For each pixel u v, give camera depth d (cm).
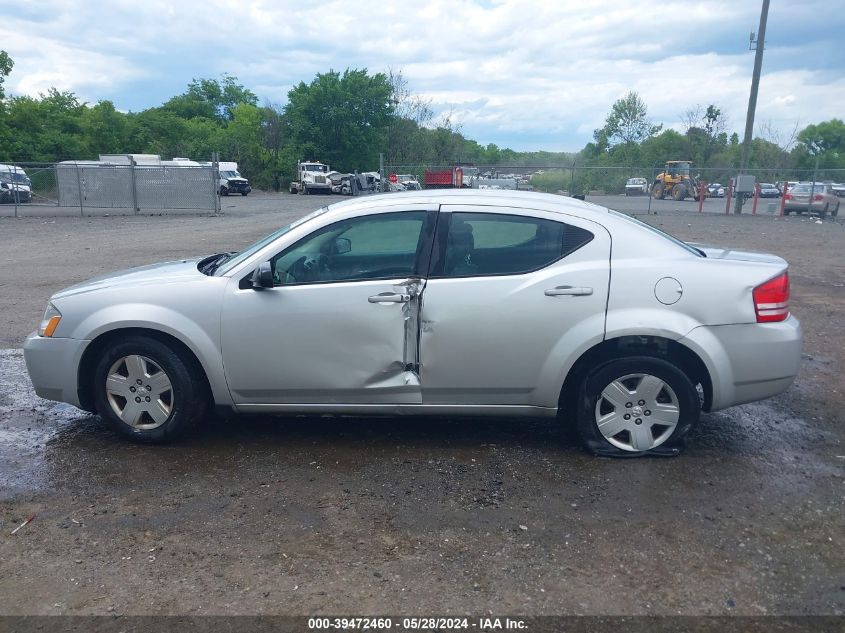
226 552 348
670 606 306
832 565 337
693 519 379
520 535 363
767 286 436
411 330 446
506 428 511
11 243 1741
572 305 434
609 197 3534
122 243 1727
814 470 442
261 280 444
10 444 485
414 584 321
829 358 704
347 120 6431
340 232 459
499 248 448
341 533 366
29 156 5453
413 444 481
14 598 312
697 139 6003
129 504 398
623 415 451
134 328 466
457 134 6309
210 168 2866
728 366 434
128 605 307
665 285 432
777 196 3534
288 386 458
